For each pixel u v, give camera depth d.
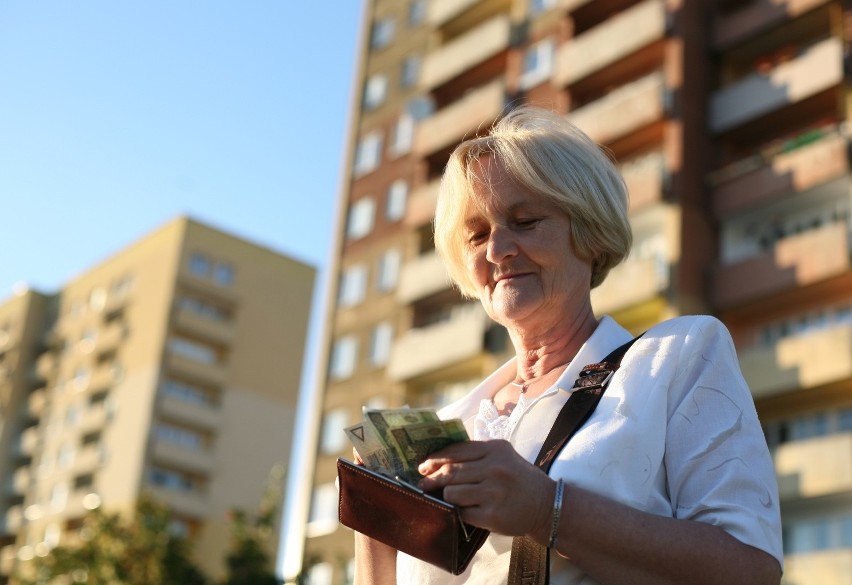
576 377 2.31
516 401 2.48
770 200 23.64
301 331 62.19
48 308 66.69
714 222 24.50
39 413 62.69
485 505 1.89
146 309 58.81
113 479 54.94
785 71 24.41
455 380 28.94
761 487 2.07
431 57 33.75
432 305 30.72
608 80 28.00
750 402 2.21
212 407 57.31
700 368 2.22
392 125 34.78
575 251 2.50
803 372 21.44
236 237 61.41
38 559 35.28
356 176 35.03
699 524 1.98
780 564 2.03
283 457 58.91
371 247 33.09
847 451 20.56
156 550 34.69
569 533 1.92
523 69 30.66
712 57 26.34
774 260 22.78
